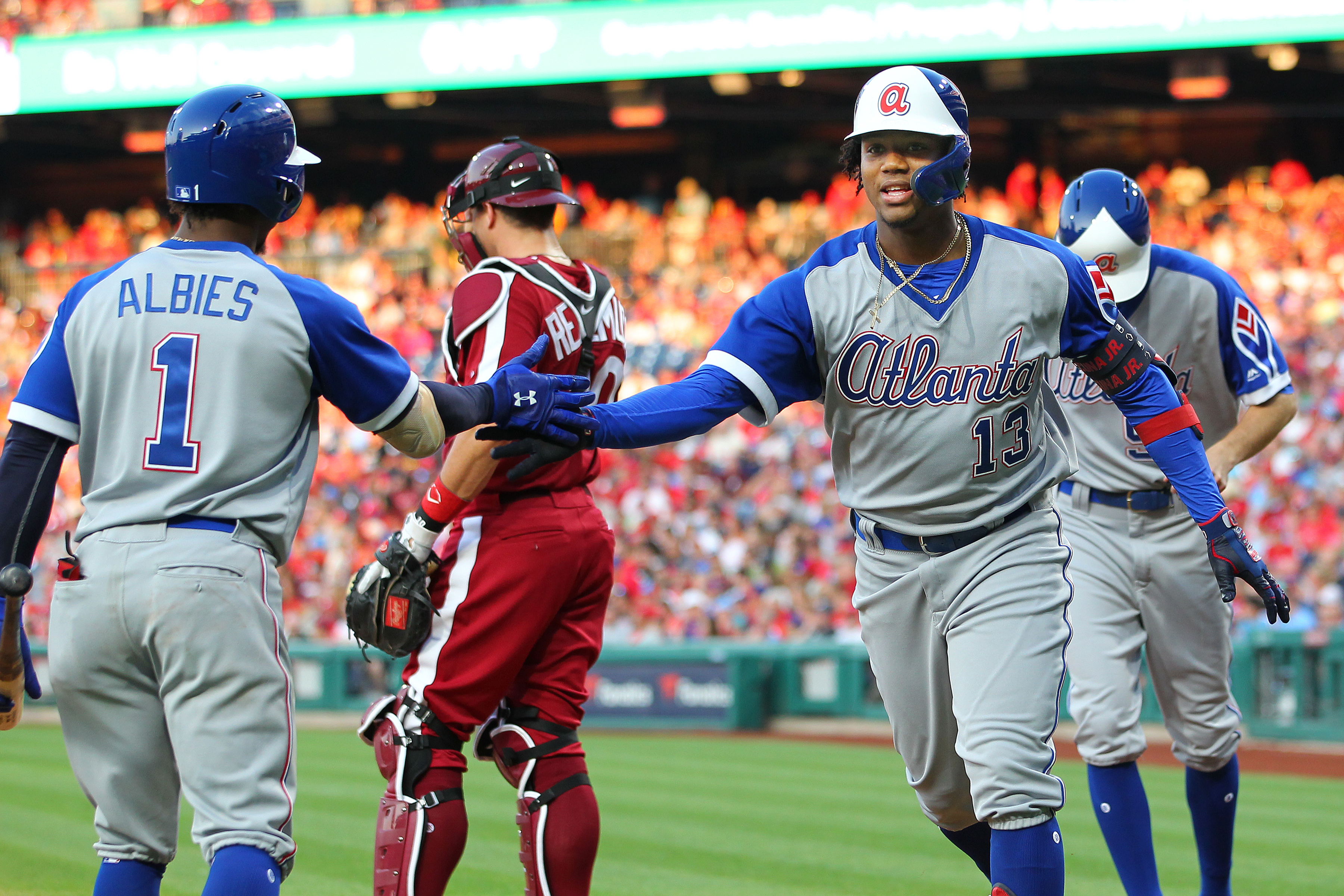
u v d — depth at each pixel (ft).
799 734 151.12
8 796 94.22
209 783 31.40
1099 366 39.68
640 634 183.21
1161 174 249.34
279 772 32.37
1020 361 37.01
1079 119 266.98
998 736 35.99
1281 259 225.56
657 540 197.26
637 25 221.05
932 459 37.55
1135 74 237.25
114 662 32.12
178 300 32.71
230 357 32.50
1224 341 52.16
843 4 212.43
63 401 32.89
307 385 33.47
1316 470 178.91
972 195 258.57
